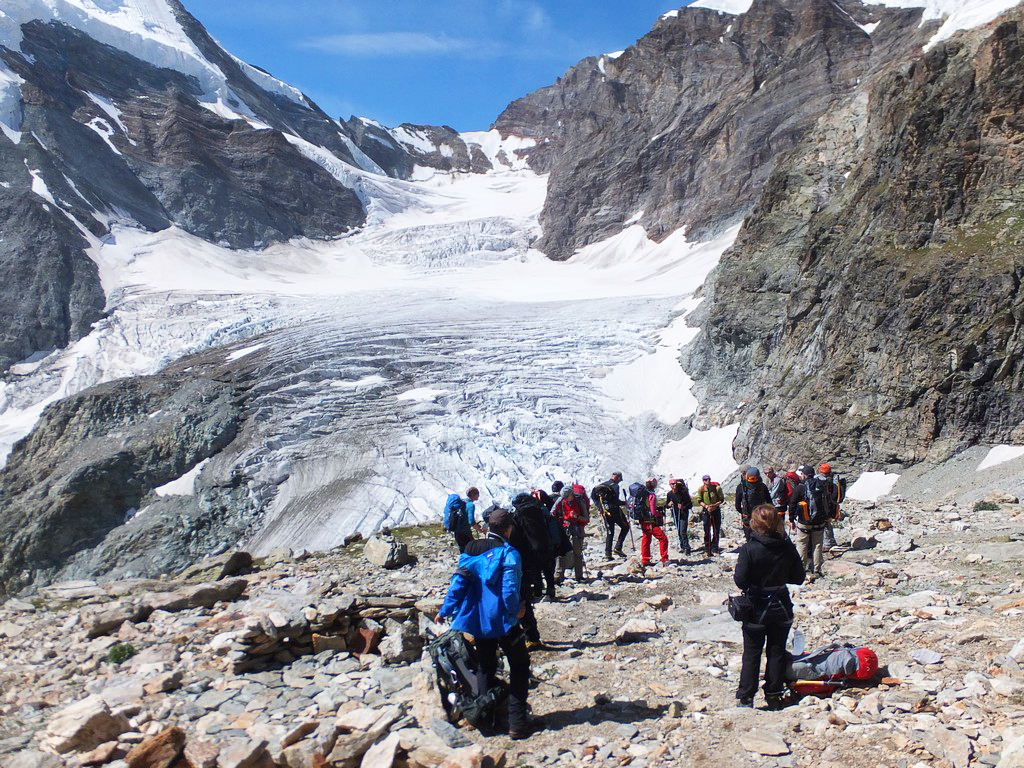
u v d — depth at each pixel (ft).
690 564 57.47
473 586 25.14
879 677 24.95
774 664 24.73
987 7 301.84
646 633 36.09
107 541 158.61
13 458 192.34
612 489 61.98
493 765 21.38
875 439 125.59
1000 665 24.59
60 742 23.81
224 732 24.98
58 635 36.65
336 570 57.77
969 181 129.29
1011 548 47.78
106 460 173.99
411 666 30.40
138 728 25.58
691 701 25.96
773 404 151.74
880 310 130.62
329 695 27.53
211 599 41.04
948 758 18.88
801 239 187.42
